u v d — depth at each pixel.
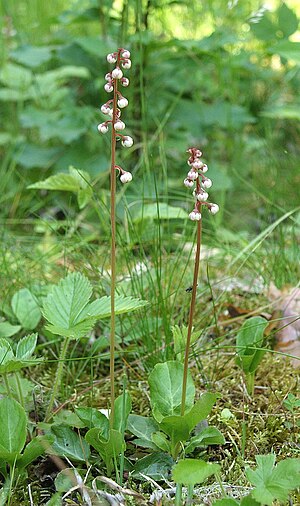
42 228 0.81
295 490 0.45
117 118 0.42
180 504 0.44
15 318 0.63
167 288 0.64
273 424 0.51
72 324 0.47
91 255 0.72
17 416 0.45
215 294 0.68
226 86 1.05
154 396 0.48
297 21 0.89
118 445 0.45
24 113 0.97
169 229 0.73
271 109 1.02
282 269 0.69
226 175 0.91
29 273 0.68
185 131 1.04
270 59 1.14
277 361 0.58
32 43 1.16
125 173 0.42
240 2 1.12
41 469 0.48
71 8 1.10
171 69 0.96
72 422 0.48
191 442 0.46
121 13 0.88
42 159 0.94
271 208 0.83
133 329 0.60
